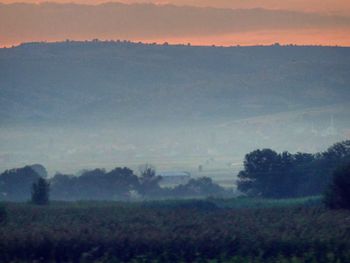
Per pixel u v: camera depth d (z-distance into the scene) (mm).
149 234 85375
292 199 173125
